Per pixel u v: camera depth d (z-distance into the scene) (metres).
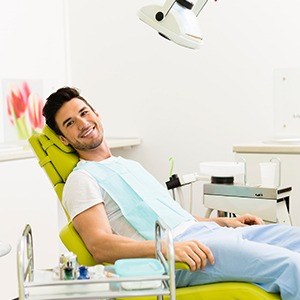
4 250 1.68
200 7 2.11
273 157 2.77
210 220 2.11
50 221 3.06
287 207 2.41
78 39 3.81
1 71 3.28
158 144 3.62
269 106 3.25
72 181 1.90
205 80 3.43
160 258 1.56
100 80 3.77
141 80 3.64
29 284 1.32
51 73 3.70
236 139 3.38
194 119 3.49
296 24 3.14
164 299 1.59
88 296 1.35
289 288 1.49
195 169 3.52
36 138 2.09
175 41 1.89
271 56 3.22
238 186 2.29
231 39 3.33
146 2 3.58
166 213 1.94
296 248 1.81
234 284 1.61
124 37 3.67
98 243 1.74
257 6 3.24
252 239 1.89
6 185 2.74
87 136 2.05
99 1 3.72
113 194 1.93
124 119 3.72
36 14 3.56
